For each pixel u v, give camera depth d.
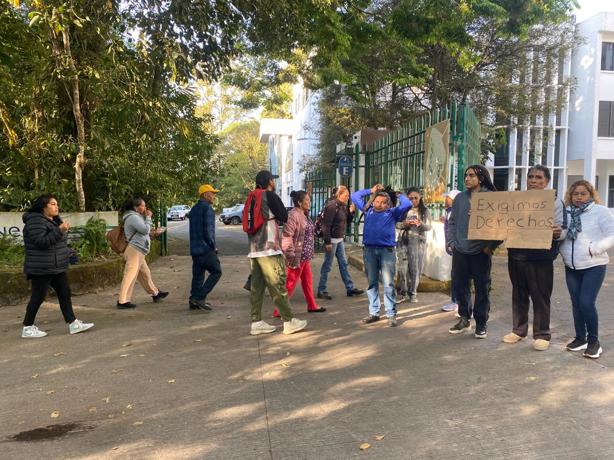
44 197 5.96
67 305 6.16
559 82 22.62
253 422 3.73
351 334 5.95
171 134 12.77
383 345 5.50
